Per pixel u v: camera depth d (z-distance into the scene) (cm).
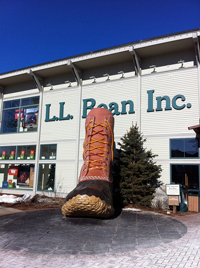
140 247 567
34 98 1794
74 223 783
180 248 548
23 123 1805
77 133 1549
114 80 1497
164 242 597
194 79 1278
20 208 1130
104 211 788
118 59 1480
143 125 1357
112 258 507
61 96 1672
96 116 1090
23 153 1758
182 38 1224
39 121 1714
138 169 1150
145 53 1389
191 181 1198
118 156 1347
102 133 1046
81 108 1573
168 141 1284
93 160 977
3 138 1872
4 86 1956
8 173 1802
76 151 1533
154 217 898
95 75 1585
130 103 1413
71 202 782
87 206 763
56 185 1557
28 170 1709
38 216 910
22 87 1888
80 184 884
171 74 1339
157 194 1198
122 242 604
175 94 1311
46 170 1628
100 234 670
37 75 1728
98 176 927
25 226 761
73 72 1580
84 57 1488
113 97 1482
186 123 1260
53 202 1305
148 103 1358
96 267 464
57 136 1631
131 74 1474
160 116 1325
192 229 716
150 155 1223
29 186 1678
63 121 1628
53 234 673
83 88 1594
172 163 1252
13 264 486
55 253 540
